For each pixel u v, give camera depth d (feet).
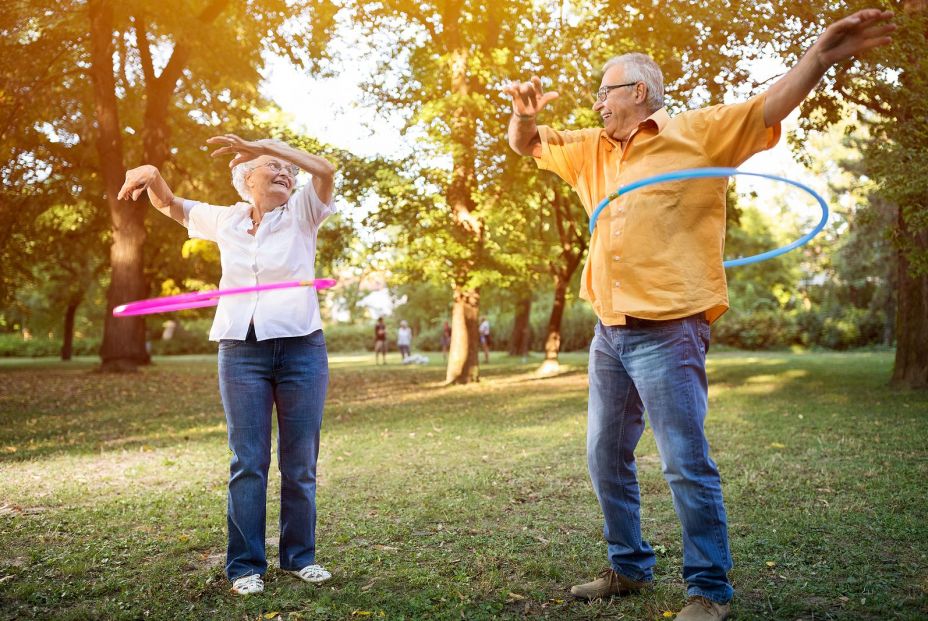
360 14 57.00
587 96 52.29
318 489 18.13
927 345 41.11
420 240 55.21
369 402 44.01
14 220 70.38
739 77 38.65
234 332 10.80
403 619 9.50
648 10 41.04
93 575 11.55
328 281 11.53
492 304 106.11
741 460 20.62
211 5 61.62
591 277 10.35
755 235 134.31
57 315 127.65
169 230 80.53
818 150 114.11
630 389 10.02
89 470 21.35
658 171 9.44
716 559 9.14
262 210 11.44
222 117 72.95
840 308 115.75
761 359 86.58
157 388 54.19
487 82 53.78
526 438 26.78
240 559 10.89
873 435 24.84
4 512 15.78
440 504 16.02
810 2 35.58
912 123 34.06
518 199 58.95
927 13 36.27
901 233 37.78
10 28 57.11
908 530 12.99
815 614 9.38
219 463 22.40
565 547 12.69
